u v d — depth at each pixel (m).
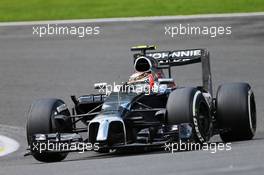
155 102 38.59
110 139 34.28
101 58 75.81
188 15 94.50
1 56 79.56
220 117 38.69
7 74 71.44
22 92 64.38
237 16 92.44
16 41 86.25
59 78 68.69
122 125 34.56
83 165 29.80
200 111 36.03
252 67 69.88
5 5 108.06
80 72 70.56
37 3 108.19
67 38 86.31
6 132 51.00
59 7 104.50
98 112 36.41
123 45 81.38
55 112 36.88
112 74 69.06
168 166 26.67
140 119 35.69
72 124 38.09
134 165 28.06
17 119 55.69
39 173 27.56
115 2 105.88
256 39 81.62
